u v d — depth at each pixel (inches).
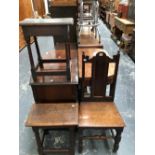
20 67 137.7
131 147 67.8
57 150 62.7
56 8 101.1
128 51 156.0
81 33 133.9
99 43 113.5
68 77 61.4
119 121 58.4
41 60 69.7
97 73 61.6
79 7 114.2
